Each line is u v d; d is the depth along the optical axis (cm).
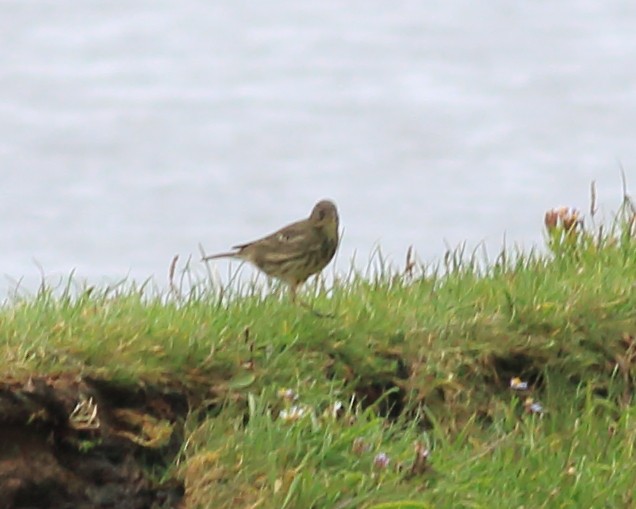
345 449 1135
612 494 1152
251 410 1150
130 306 1284
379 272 1461
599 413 1285
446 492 1107
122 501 1112
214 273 1512
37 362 1134
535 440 1219
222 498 1088
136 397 1162
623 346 1341
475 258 1484
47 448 1112
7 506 1080
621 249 1521
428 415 1230
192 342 1205
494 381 1296
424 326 1309
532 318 1338
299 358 1245
